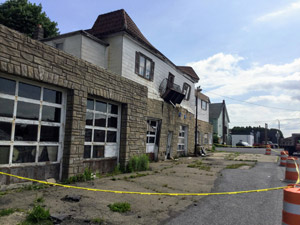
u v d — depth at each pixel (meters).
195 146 20.16
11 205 4.98
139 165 10.59
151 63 14.36
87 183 7.39
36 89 6.84
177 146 17.88
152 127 14.59
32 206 4.98
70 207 5.11
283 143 24.92
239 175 10.00
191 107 20.45
